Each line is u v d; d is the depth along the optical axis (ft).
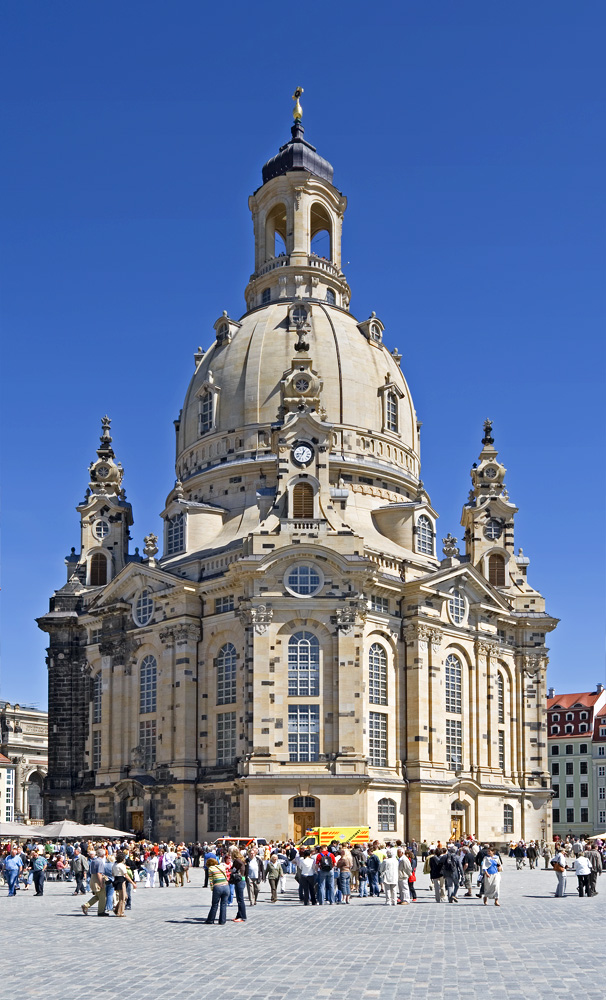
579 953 122.31
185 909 192.34
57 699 423.23
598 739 608.60
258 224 486.79
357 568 349.41
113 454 477.36
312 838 297.94
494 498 452.76
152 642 388.78
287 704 343.67
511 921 161.99
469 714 398.62
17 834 289.74
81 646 424.46
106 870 180.24
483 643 407.23
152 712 385.70
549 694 647.15
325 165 492.54
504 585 446.60
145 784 371.56
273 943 134.51
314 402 391.24
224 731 363.15
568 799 613.93
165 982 102.83
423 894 228.22
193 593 376.89
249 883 200.44
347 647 345.92
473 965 112.78
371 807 350.23
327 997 93.81
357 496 410.93
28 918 175.11
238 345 436.35
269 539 355.36
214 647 371.35
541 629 433.89
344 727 340.80
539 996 93.71
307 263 465.06
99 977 106.22
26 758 574.15
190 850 340.80
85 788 406.00
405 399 446.60
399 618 379.96
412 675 375.66
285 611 348.59
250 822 333.21
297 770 338.13
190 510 407.03
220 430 424.87
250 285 474.90
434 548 421.18
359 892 224.74
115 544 456.86
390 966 112.27
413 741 370.94
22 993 96.78
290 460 366.43
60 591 437.58
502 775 408.67
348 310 470.80
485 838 390.63
